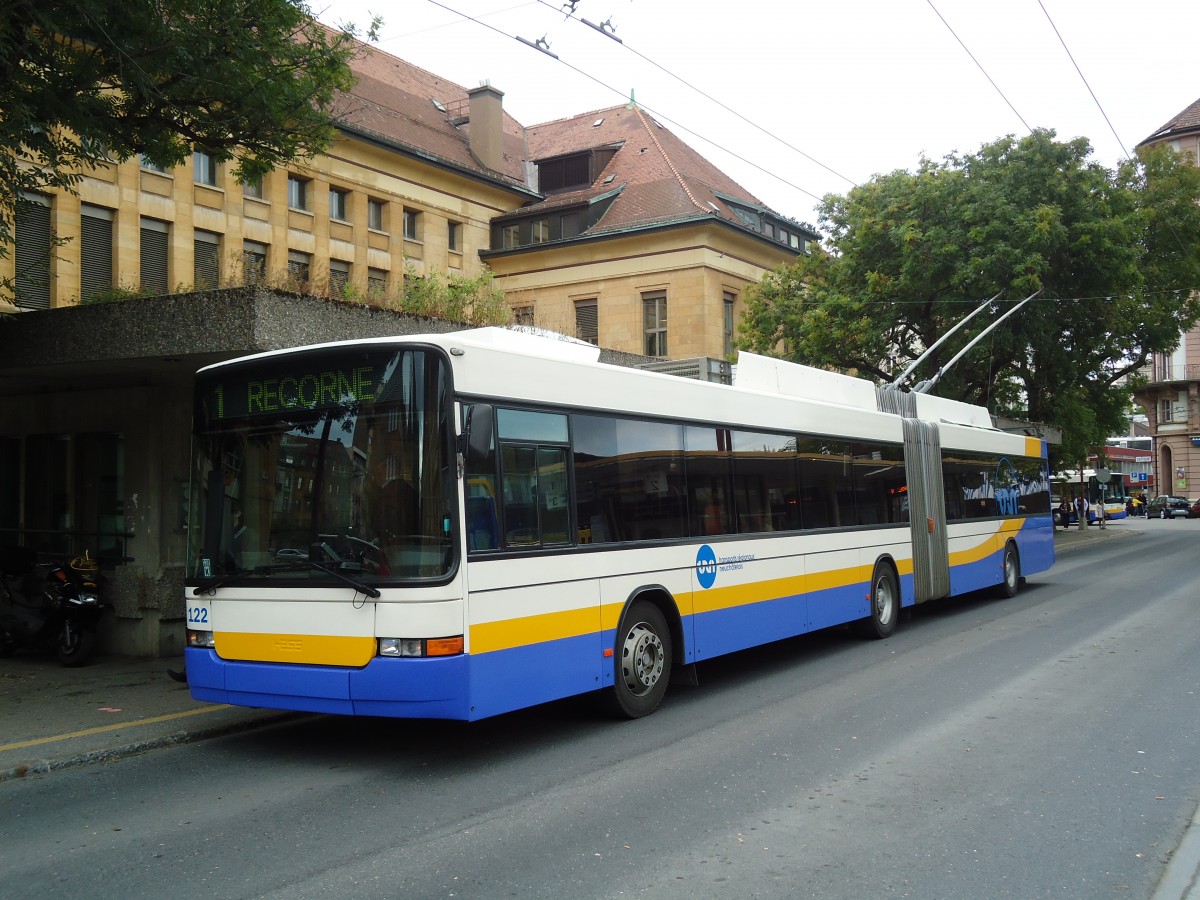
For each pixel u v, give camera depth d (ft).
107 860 16.79
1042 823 18.10
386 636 21.18
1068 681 31.45
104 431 38.83
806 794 20.03
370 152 109.91
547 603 24.02
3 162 32.58
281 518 22.97
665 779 21.29
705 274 114.32
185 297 32.42
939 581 47.85
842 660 36.78
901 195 89.20
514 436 23.59
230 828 18.45
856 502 40.88
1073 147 86.12
